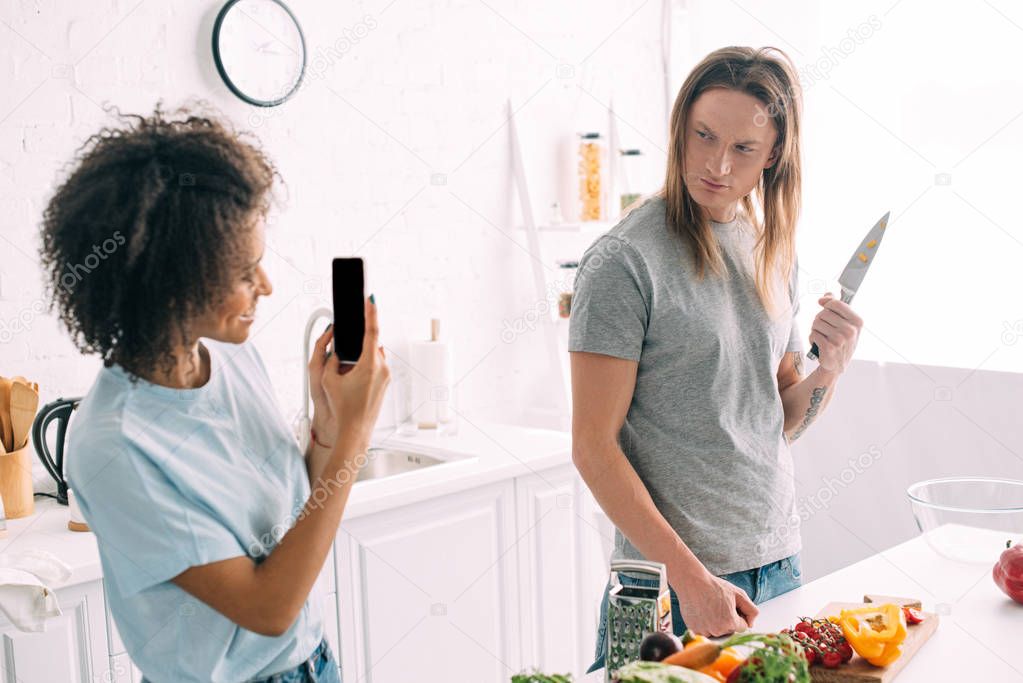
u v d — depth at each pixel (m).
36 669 1.73
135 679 1.87
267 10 2.54
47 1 2.19
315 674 1.25
